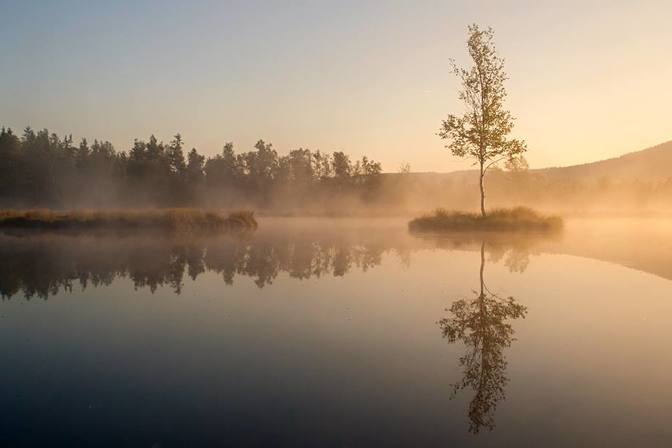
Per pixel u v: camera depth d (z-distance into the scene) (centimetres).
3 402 693
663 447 550
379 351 898
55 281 1608
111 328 1066
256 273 1762
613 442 563
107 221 3825
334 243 2816
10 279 1639
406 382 750
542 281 1563
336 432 589
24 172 7300
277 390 723
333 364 831
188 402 684
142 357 877
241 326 1075
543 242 2734
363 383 747
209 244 2769
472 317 1134
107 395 712
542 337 976
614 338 964
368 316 1152
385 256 2202
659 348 902
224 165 9388
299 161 9588
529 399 684
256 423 617
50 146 8338
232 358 866
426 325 1071
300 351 902
